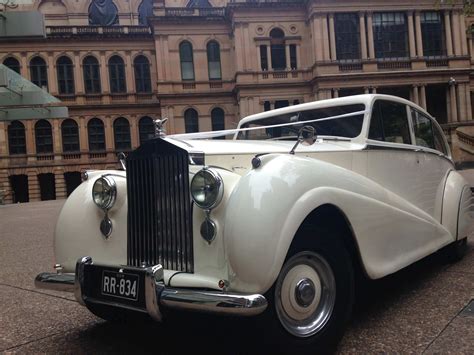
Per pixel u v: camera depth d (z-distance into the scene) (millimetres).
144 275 2658
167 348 3154
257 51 38062
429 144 4902
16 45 39812
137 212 3010
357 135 3846
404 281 4457
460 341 3020
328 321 2908
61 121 40375
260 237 2479
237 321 3051
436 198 4684
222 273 2641
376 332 3240
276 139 4637
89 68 41000
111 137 41031
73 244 3354
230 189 2729
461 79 38812
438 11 38906
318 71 36906
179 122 39625
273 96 38188
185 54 39906
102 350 3217
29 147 39750
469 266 4914
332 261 2953
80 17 42500
